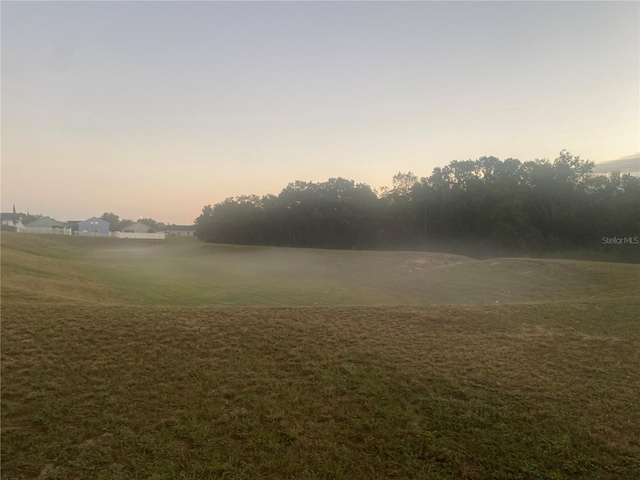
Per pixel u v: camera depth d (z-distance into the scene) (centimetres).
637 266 2109
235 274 2972
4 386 507
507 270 2444
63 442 404
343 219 6081
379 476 371
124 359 594
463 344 696
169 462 379
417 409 479
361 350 647
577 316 882
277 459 388
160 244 6481
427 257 3678
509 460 395
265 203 7275
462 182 5506
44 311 796
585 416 471
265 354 626
